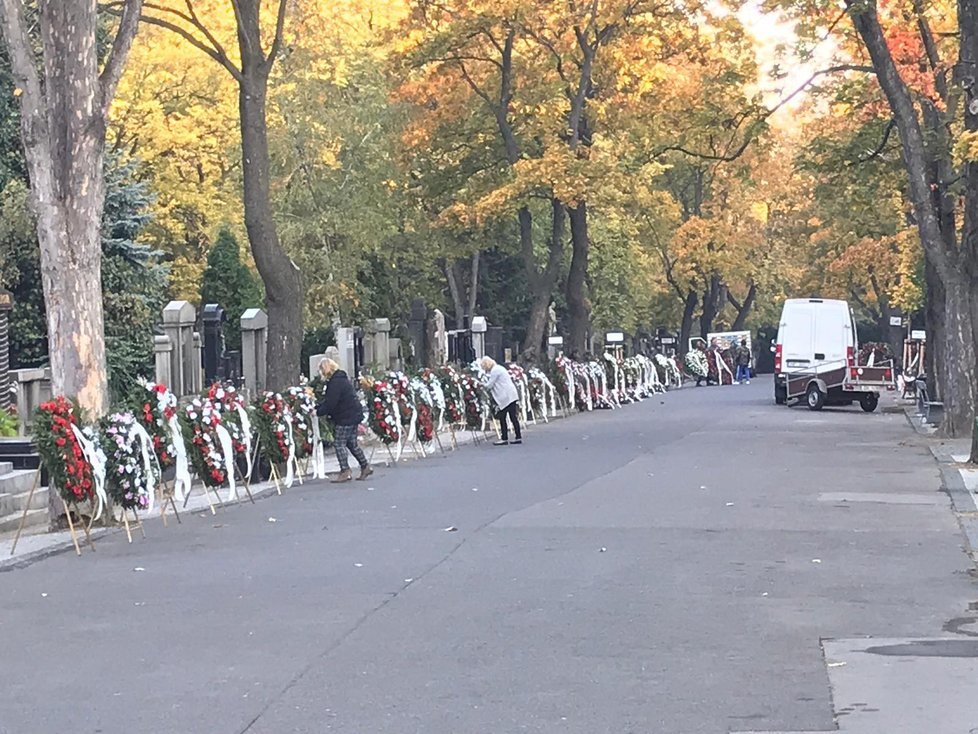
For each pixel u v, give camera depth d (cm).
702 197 8350
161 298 3856
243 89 2853
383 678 927
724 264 8088
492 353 5225
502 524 1714
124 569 1437
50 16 1812
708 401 5512
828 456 2736
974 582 1293
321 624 1111
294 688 902
